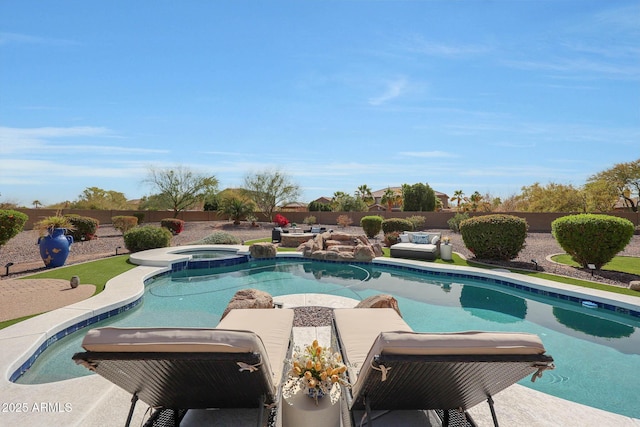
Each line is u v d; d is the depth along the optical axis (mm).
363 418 2391
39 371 3783
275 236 15758
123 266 9008
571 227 8672
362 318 3451
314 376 2262
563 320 5785
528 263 9578
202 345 1723
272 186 30062
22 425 2502
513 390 3111
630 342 4832
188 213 29109
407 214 26188
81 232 14992
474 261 10227
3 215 9172
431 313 6160
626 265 9547
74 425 2506
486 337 1746
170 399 2295
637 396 3436
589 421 2637
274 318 3465
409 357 1731
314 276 9258
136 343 1681
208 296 7180
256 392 2205
